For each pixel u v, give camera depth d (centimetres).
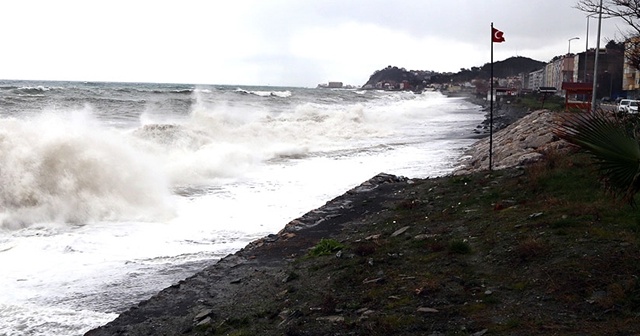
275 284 853
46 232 1207
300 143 2933
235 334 675
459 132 4006
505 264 783
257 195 1641
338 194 1670
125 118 3509
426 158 2502
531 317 614
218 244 1154
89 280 938
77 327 763
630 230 842
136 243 1148
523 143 2097
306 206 1509
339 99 7956
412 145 3078
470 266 798
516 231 917
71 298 862
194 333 707
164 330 727
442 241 933
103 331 731
